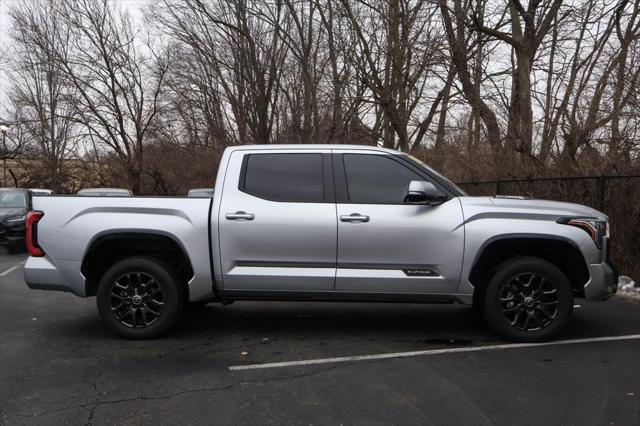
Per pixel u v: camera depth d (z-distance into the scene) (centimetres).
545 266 465
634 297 671
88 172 3266
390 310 621
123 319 496
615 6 979
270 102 2173
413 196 455
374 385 381
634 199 742
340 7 1383
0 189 1373
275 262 475
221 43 2131
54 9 2644
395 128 1378
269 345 480
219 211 478
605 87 829
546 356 442
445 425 318
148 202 486
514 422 320
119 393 369
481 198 486
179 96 2588
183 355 452
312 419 326
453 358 439
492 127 1120
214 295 489
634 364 422
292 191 482
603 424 317
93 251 490
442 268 467
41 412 339
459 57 1176
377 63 1379
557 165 893
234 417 330
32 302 685
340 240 468
